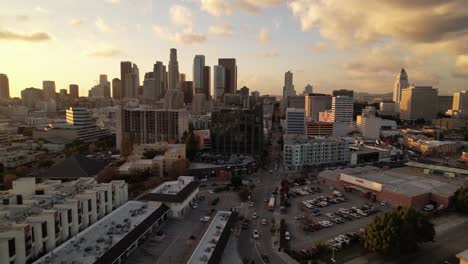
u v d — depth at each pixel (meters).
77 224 116.69
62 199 122.56
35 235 97.38
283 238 112.50
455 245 113.25
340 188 188.75
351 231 125.75
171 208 138.62
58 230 106.69
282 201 157.12
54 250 96.56
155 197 142.00
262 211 149.12
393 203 158.38
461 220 137.25
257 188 189.88
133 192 177.38
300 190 182.12
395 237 99.69
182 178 175.12
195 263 92.44
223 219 127.19
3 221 99.38
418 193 156.25
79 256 93.12
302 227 129.62
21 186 127.50
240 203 160.75
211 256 96.50
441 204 153.62
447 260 102.56
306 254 105.56
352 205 158.25
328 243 113.38
